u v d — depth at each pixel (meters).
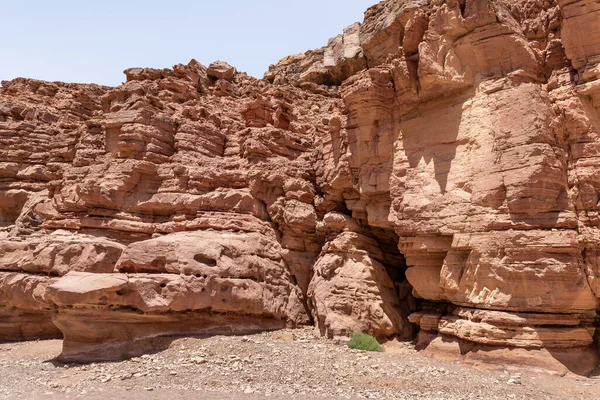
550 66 14.48
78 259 17.48
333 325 15.98
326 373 11.73
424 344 14.88
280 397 9.92
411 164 15.97
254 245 18.34
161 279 15.04
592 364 12.38
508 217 12.95
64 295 13.22
